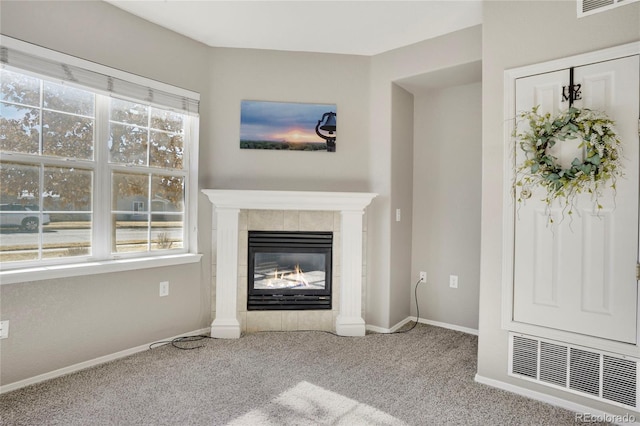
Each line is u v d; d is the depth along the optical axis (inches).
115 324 104.3
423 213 144.6
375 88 133.6
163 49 114.5
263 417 75.2
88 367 98.0
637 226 73.8
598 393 77.8
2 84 86.4
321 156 133.0
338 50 130.7
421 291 144.6
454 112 137.8
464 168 135.5
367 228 134.5
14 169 88.6
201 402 80.6
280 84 131.0
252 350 110.9
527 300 86.8
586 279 79.3
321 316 130.3
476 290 131.9
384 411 78.2
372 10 104.1
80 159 99.7
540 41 85.1
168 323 117.3
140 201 112.7
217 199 120.6
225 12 105.8
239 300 127.3
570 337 81.0
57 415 74.8
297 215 129.6
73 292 95.9
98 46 99.7
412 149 146.0
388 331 130.6
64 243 97.0
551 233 83.6
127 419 73.7
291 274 132.4
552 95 83.4
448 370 99.3
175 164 121.3
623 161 75.1
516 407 81.0
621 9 75.4
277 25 113.2
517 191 88.0
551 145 82.7
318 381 91.3
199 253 124.6
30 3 87.4
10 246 88.1
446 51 118.2
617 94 75.7
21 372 87.1
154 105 112.3
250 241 127.8
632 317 74.3
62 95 96.0
